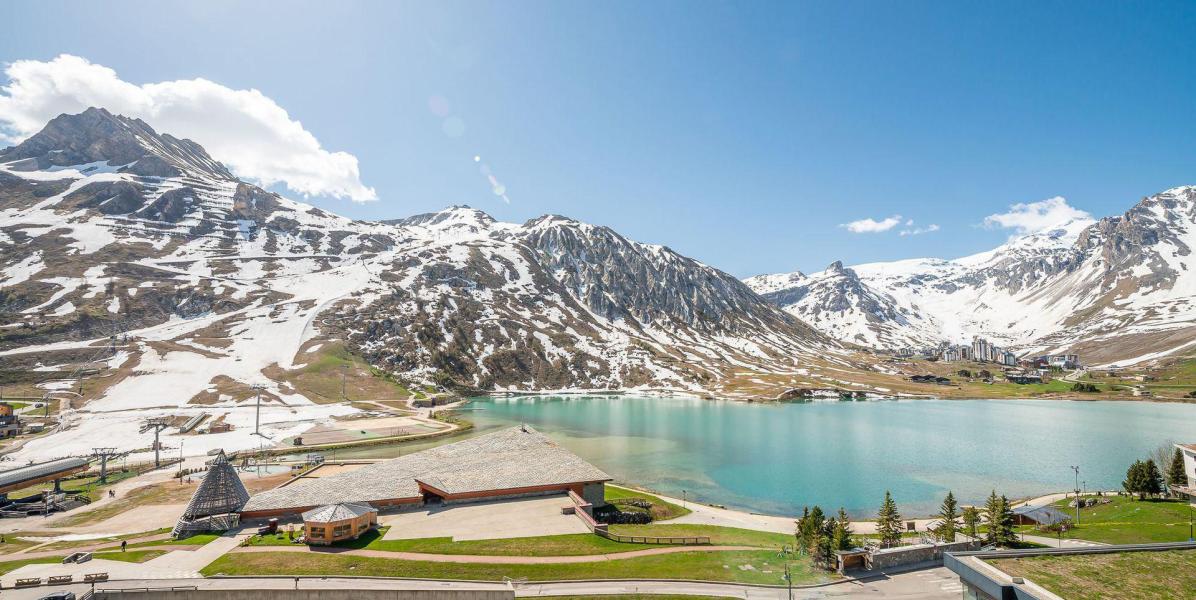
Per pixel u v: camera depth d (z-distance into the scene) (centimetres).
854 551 5534
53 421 13850
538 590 4816
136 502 8456
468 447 9388
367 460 11712
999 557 3819
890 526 6719
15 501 8344
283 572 5200
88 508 8206
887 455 13088
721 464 12106
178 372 18238
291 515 7131
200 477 9981
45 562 5616
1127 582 3472
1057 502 9131
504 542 6131
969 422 18538
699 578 5100
